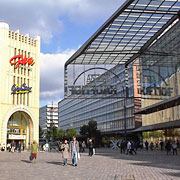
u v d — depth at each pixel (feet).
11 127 191.72
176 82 141.08
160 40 147.74
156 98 152.15
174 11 119.75
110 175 46.75
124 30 135.23
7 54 183.93
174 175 45.44
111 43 148.77
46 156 110.52
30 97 193.57
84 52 152.87
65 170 55.47
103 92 161.89
